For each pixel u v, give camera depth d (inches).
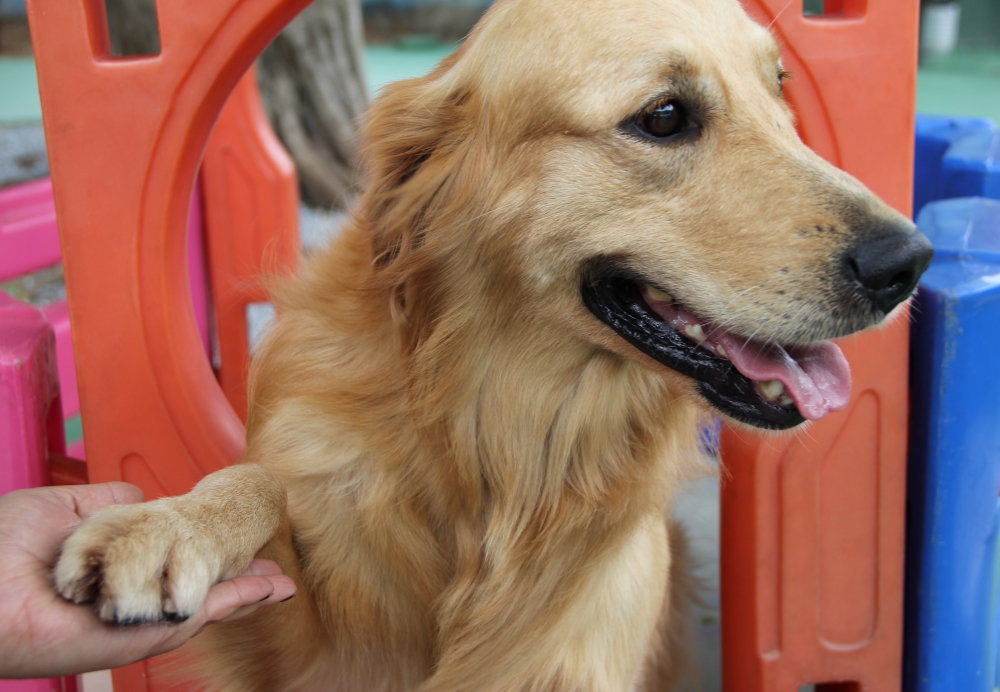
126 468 32.9
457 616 31.4
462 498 31.2
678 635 40.2
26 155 115.6
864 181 32.2
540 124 29.5
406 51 218.7
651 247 29.4
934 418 32.8
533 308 30.5
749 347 29.6
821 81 31.7
